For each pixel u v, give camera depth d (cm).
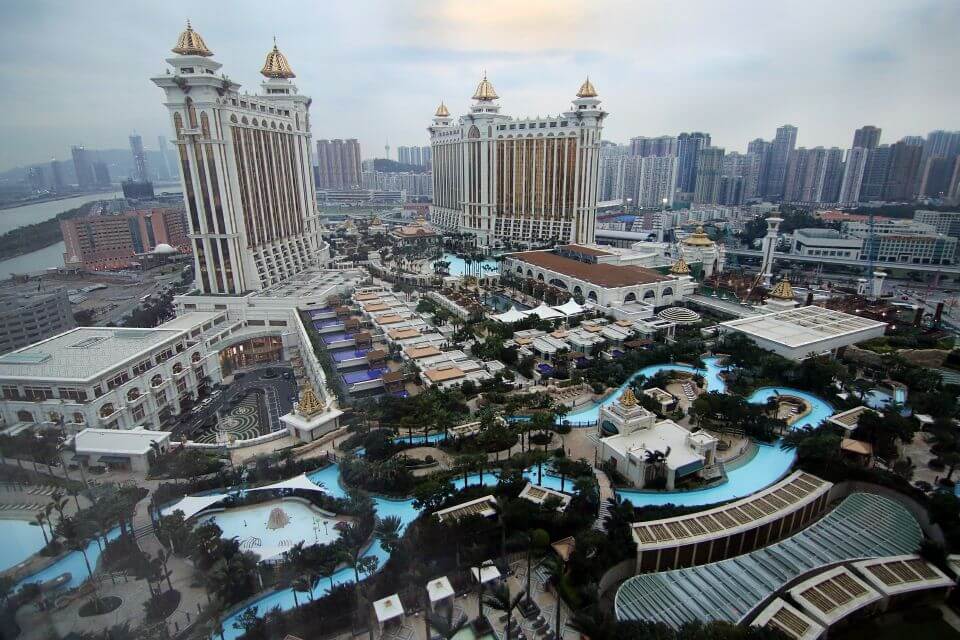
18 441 7094
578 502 8225
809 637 6262
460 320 17912
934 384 12738
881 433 10006
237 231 19812
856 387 13000
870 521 8638
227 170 19012
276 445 11225
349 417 12056
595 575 7119
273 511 8394
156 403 13550
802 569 7612
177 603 7006
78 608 6738
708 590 7219
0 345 12825
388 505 8944
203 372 15875
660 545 7594
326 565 7231
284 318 19500
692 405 11556
